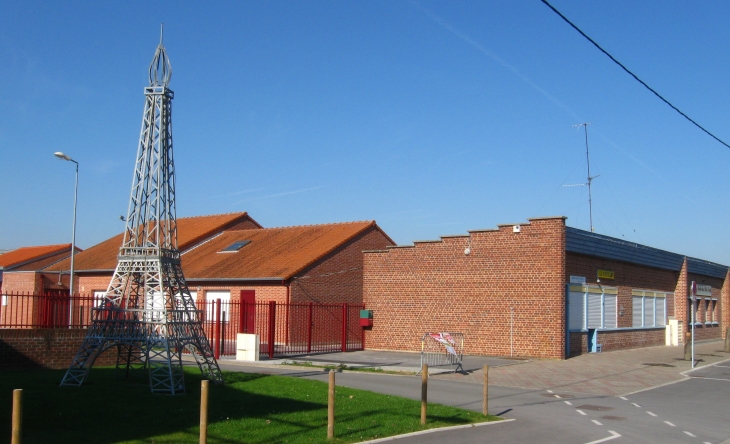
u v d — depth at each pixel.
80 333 19.81
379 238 37.00
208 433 10.12
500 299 26.47
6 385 14.77
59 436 9.70
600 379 20.23
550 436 11.46
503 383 18.84
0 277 41.03
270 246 36.66
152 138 16.28
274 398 13.75
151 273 15.52
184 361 21.80
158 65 16.27
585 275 27.94
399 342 28.84
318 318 32.44
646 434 12.05
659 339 35.06
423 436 10.92
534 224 25.94
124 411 11.80
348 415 12.10
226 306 33.47
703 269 41.66
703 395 17.47
